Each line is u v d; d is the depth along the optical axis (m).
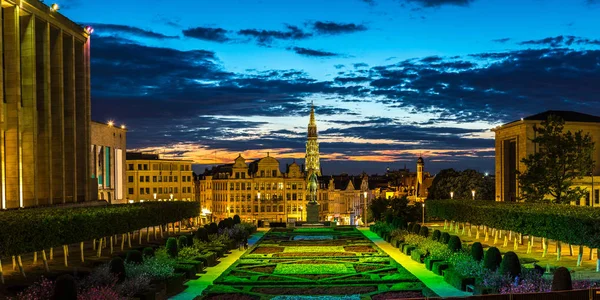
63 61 92.56
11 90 75.62
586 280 40.78
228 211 195.75
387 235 80.06
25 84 79.75
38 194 83.12
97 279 38.19
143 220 71.06
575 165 83.00
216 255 60.53
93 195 101.44
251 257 61.69
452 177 153.00
